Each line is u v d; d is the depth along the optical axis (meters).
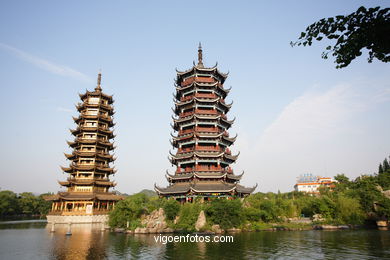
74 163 81.44
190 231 48.59
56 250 35.16
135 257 31.02
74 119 87.75
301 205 77.88
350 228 61.56
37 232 54.59
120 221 54.06
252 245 38.06
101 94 90.94
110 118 90.25
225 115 71.94
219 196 58.09
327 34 11.59
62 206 76.69
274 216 62.06
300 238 44.69
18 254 32.97
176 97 75.12
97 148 85.44
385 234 50.59
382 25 10.53
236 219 51.44
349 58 11.84
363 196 71.62
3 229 60.75
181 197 59.38
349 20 10.98
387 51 11.23
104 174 84.62
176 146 70.62
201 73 70.69
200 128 65.44
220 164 64.62
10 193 112.25
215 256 31.38
